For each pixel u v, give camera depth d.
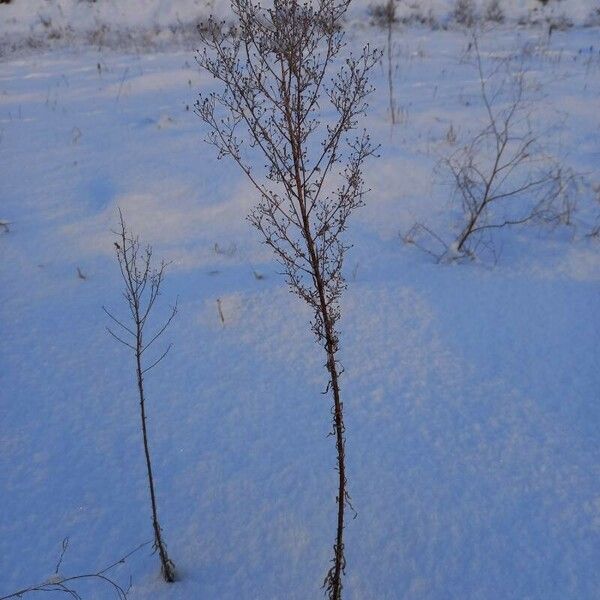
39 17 16.42
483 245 5.06
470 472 3.08
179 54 12.34
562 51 11.05
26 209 6.07
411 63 10.59
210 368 3.88
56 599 2.57
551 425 3.34
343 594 2.57
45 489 3.11
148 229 5.57
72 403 3.66
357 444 3.27
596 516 2.83
